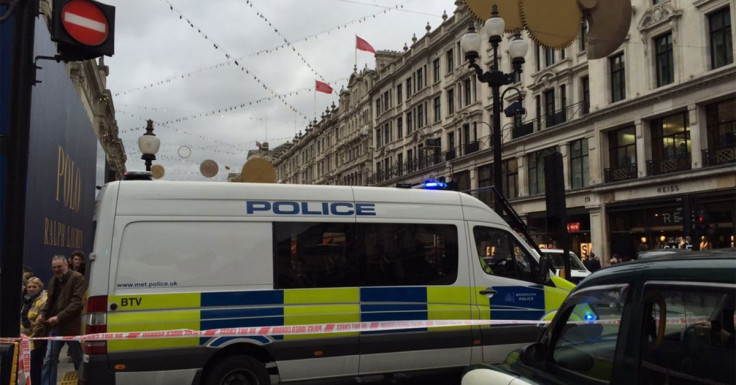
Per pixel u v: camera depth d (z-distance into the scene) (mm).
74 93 12117
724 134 21141
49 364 6656
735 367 2037
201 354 5527
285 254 6051
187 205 5742
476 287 6891
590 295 2838
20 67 3922
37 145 8438
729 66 20172
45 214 9180
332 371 6098
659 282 2412
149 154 12711
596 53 10031
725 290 2100
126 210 5520
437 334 6559
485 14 10156
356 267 6352
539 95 31188
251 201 6035
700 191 21328
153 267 5480
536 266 7359
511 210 8406
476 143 35688
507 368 3154
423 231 6793
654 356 2346
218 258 5746
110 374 5207
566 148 28859
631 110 24719
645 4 24141
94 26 4012
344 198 6496
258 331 5758
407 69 46500
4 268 3809
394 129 48875
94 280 5289
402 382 7379
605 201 26203
